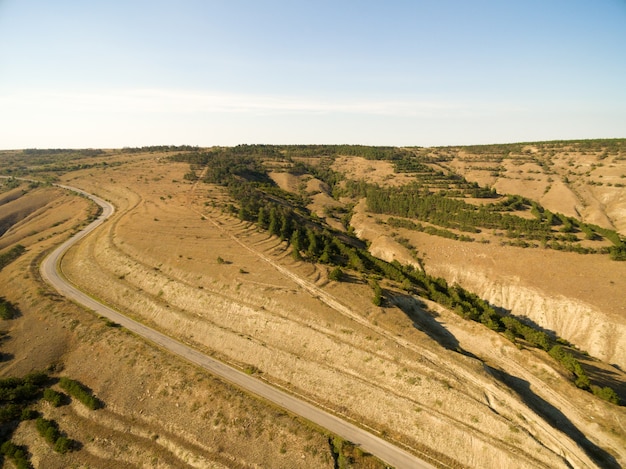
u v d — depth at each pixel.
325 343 61.72
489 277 105.75
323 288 74.88
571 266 99.31
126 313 72.88
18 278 81.75
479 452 46.22
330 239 109.69
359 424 51.19
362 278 84.19
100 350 60.88
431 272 114.38
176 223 107.62
